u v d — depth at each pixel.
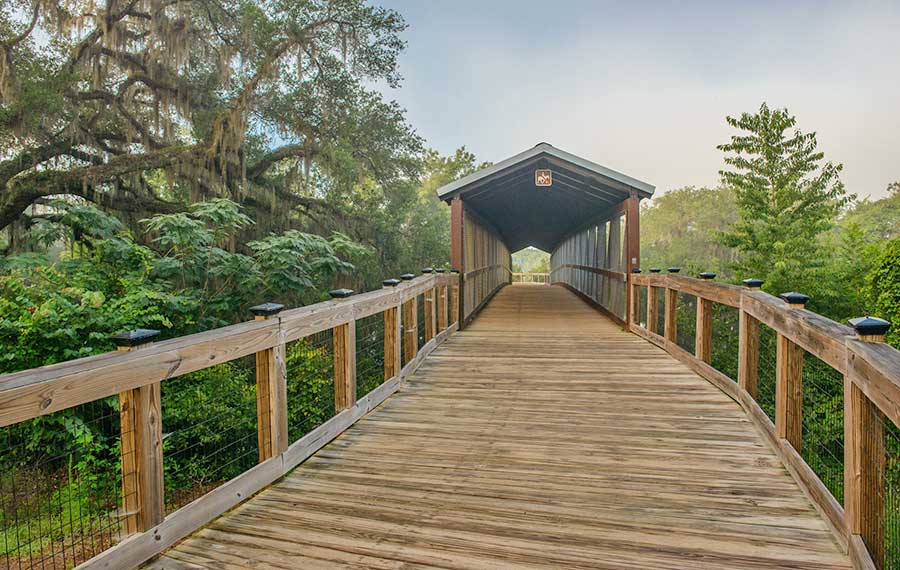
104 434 5.06
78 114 9.30
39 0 8.45
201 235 7.36
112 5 9.27
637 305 7.55
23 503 3.87
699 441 3.21
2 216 8.55
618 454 3.02
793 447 2.77
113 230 7.56
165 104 10.59
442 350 6.19
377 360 7.79
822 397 4.76
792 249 12.13
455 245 8.02
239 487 2.40
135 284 6.50
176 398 5.71
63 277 6.30
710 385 4.54
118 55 9.84
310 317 3.04
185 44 9.85
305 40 11.14
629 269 7.57
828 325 2.23
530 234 19.64
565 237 17.73
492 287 14.02
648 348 6.23
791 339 2.72
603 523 2.20
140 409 1.88
